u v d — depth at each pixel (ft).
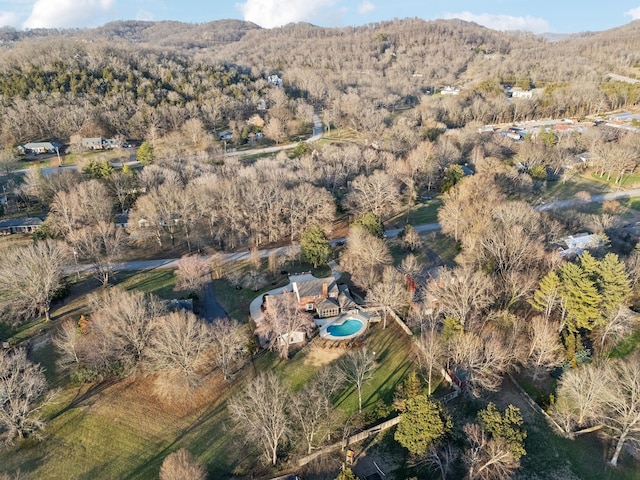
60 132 630.74
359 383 218.59
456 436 192.54
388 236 401.70
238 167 487.20
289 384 235.20
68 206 371.76
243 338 254.47
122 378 237.66
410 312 280.51
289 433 203.31
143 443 202.49
